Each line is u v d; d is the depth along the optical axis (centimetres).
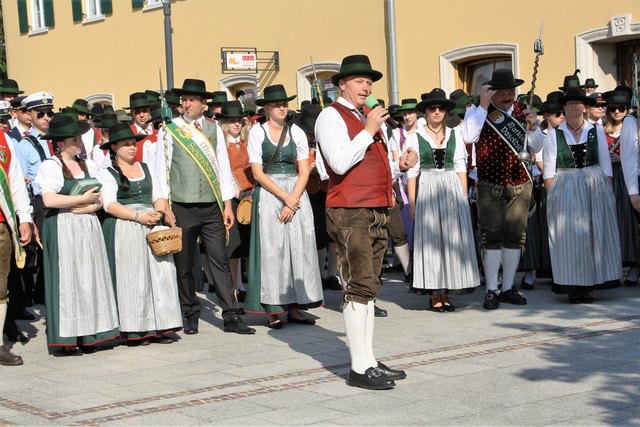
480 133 993
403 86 1902
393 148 1169
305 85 2130
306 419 602
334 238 691
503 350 779
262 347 841
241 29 2269
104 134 1163
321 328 929
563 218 995
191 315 922
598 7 1572
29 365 805
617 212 1118
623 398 627
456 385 672
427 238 968
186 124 926
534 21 1669
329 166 686
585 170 1003
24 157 1041
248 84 2288
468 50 1773
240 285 1120
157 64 2536
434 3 1830
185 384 709
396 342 828
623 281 1152
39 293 1051
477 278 972
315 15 2081
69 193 828
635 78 1058
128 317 859
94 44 2750
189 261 919
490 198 989
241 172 1100
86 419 624
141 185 870
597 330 847
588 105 1056
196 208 919
